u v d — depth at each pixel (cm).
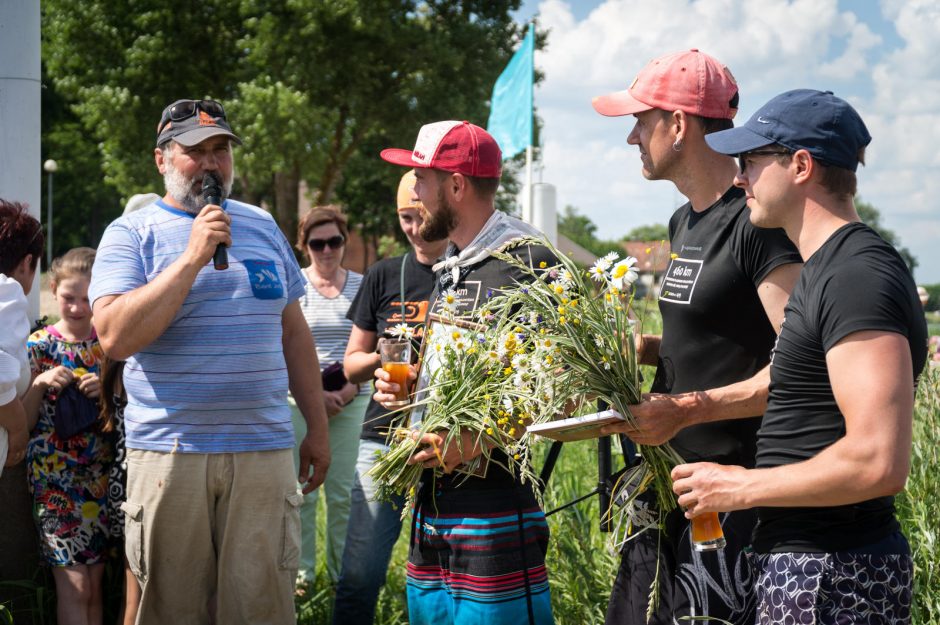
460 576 288
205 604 330
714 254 259
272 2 2238
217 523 325
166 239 328
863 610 204
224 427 318
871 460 185
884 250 200
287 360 371
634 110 273
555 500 430
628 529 276
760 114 219
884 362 188
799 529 209
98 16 2264
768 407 218
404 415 303
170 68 2280
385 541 379
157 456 317
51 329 372
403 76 2334
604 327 252
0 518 372
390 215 3250
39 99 414
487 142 302
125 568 365
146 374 320
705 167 267
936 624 316
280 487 330
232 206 342
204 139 321
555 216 869
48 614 373
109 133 2284
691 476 215
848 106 214
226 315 322
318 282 501
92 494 363
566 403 259
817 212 212
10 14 400
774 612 212
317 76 2172
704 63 267
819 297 201
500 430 266
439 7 2480
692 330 263
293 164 2162
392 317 396
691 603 267
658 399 246
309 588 456
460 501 288
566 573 381
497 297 273
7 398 318
